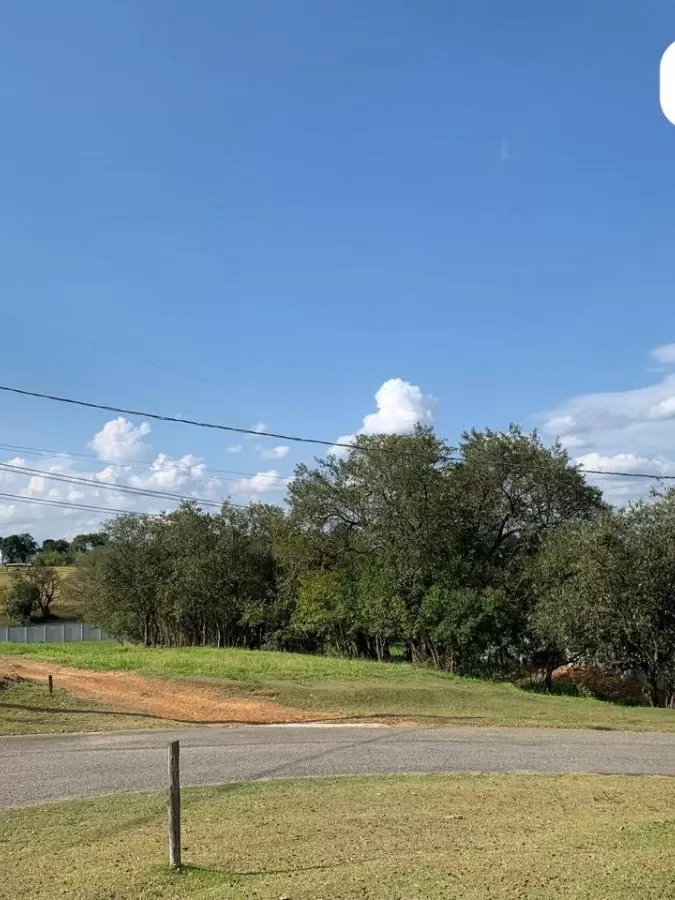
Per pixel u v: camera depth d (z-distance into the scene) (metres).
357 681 22.67
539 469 33.12
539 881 5.47
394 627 32.12
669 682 25.02
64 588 83.38
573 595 25.75
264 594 45.41
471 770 11.24
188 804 8.76
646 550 24.56
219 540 45.38
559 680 33.97
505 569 33.56
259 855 6.38
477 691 21.66
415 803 8.66
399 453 31.45
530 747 13.60
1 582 84.69
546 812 8.16
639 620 24.41
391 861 6.11
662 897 5.11
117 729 15.81
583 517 34.47
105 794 9.52
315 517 38.06
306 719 17.80
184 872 5.77
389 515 33.25
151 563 49.03
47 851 6.65
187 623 48.62
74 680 22.16
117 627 50.78
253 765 11.62
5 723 15.82
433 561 32.16
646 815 7.99
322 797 9.06
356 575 35.50
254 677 22.91
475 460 31.92
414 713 18.70
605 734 15.77
